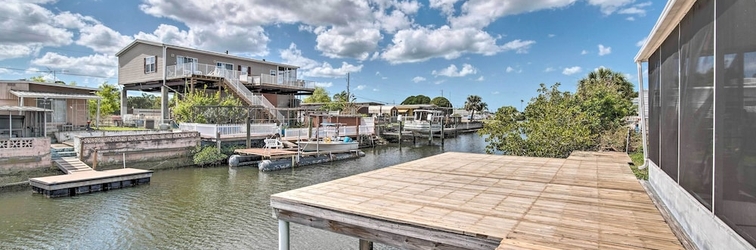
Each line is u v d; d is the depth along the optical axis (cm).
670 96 476
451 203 459
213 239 804
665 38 507
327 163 1983
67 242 773
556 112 1402
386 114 4672
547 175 671
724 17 279
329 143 2111
